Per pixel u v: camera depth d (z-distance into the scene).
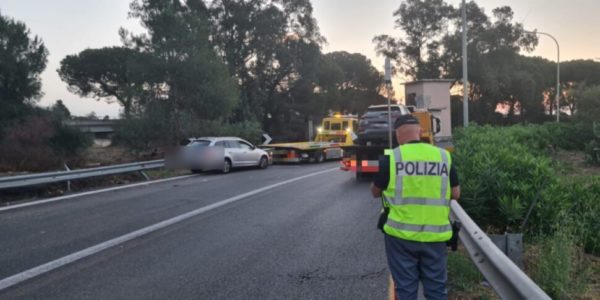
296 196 12.65
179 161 19.36
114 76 65.12
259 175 18.84
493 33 58.06
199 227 8.79
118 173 16.64
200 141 20.22
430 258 3.92
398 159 3.98
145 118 23.34
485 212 7.29
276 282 5.71
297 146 24.95
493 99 62.31
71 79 68.19
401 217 3.93
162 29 24.44
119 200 12.16
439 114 31.38
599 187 8.28
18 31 19.98
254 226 8.86
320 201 11.77
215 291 5.43
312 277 5.87
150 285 5.64
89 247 7.39
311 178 17.19
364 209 10.59
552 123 23.53
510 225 7.09
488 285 5.16
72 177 14.11
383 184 4.04
